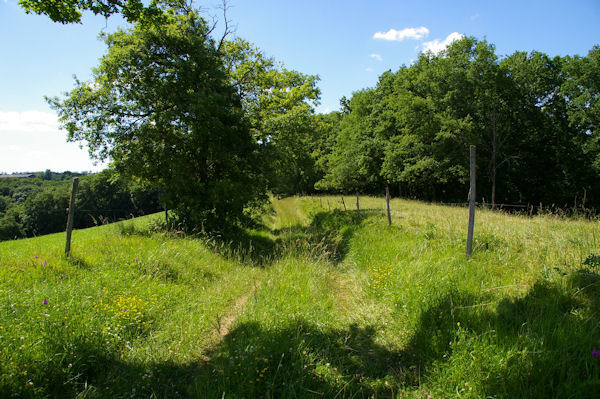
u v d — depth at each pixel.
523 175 29.72
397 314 4.67
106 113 13.54
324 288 6.25
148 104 13.34
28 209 37.81
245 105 16.86
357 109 43.66
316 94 19.56
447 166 29.17
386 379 3.44
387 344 4.13
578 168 27.91
